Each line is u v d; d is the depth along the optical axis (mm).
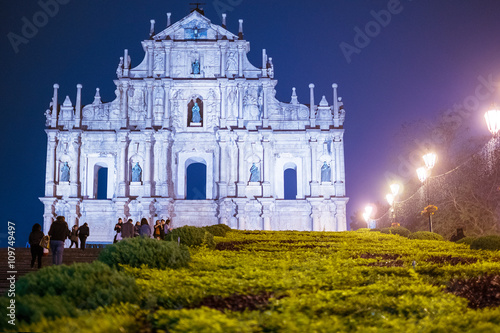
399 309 9398
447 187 66000
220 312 8594
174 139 63312
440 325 8289
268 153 62500
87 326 7809
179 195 62781
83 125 63188
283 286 11297
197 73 63969
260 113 63594
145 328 8359
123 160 61469
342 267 15219
